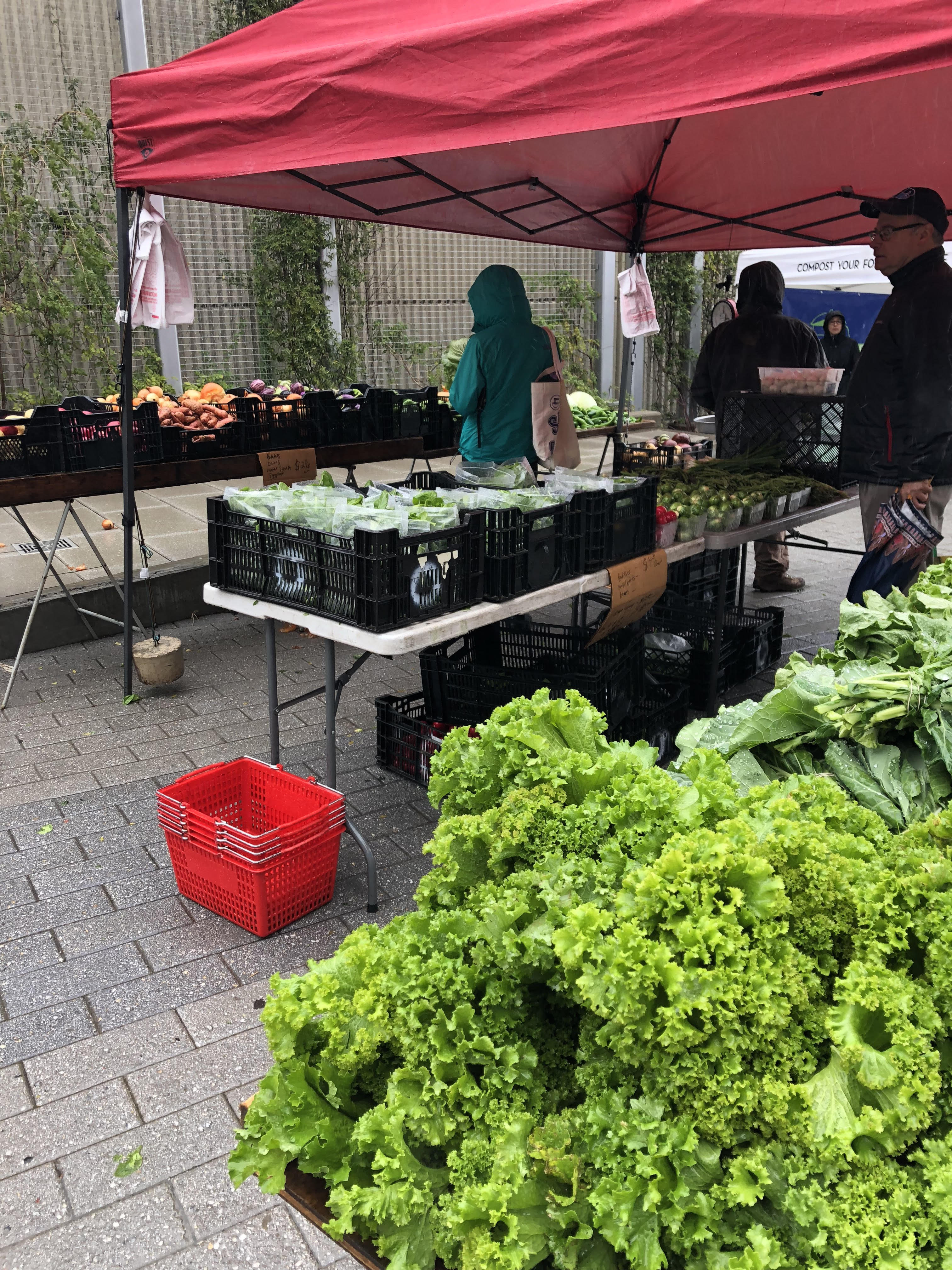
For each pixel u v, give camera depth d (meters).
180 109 3.98
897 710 2.00
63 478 5.04
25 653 5.93
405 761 4.39
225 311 12.14
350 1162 1.42
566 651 4.30
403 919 1.68
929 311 4.32
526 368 5.07
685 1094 1.29
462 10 3.54
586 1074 1.39
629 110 2.87
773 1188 1.25
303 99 3.56
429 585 3.23
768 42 2.61
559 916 1.47
